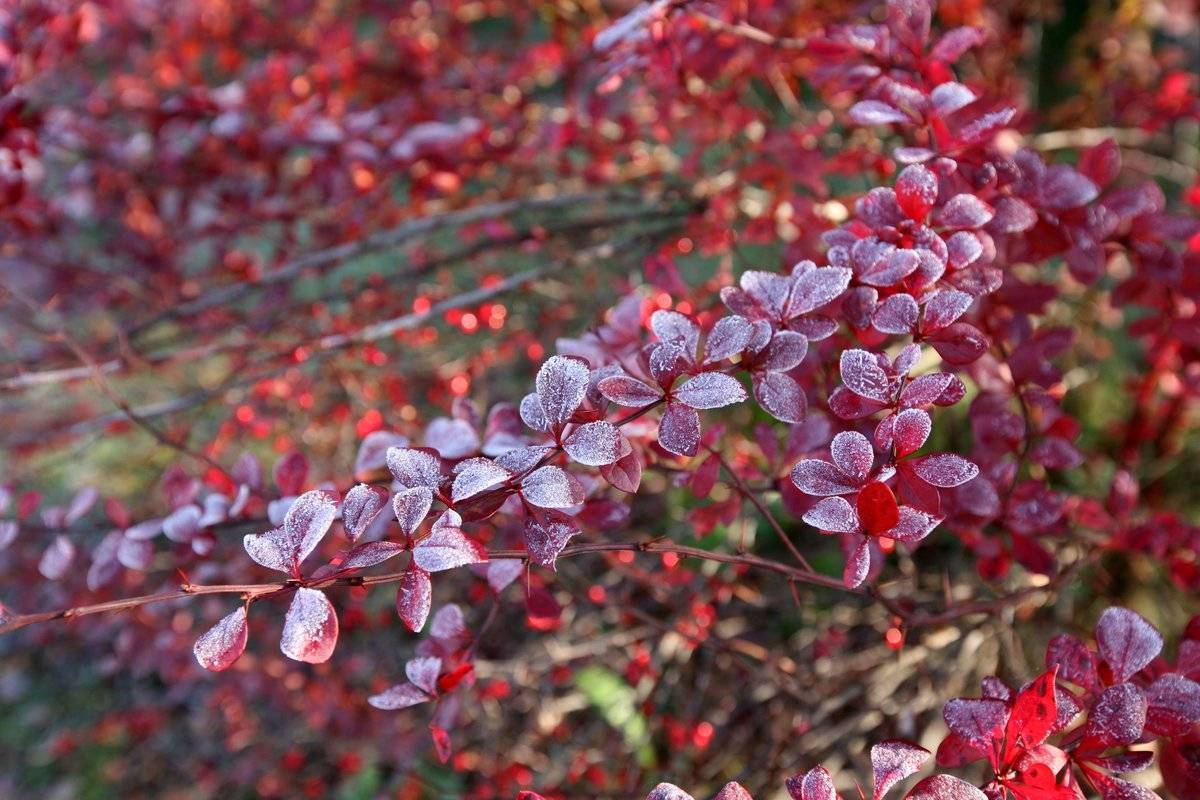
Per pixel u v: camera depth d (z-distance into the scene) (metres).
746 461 0.58
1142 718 0.39
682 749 0.69
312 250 0.86
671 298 0.60
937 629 0.65
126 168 0.79
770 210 0.63
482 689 0.72
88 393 1.07
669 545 0.44
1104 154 0.49
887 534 0.40
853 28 0.52
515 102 0.81
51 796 0.96
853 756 0.66
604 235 0.86
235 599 0.88
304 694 0.83
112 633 0.95
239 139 0.72
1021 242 0.49
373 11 0.93
